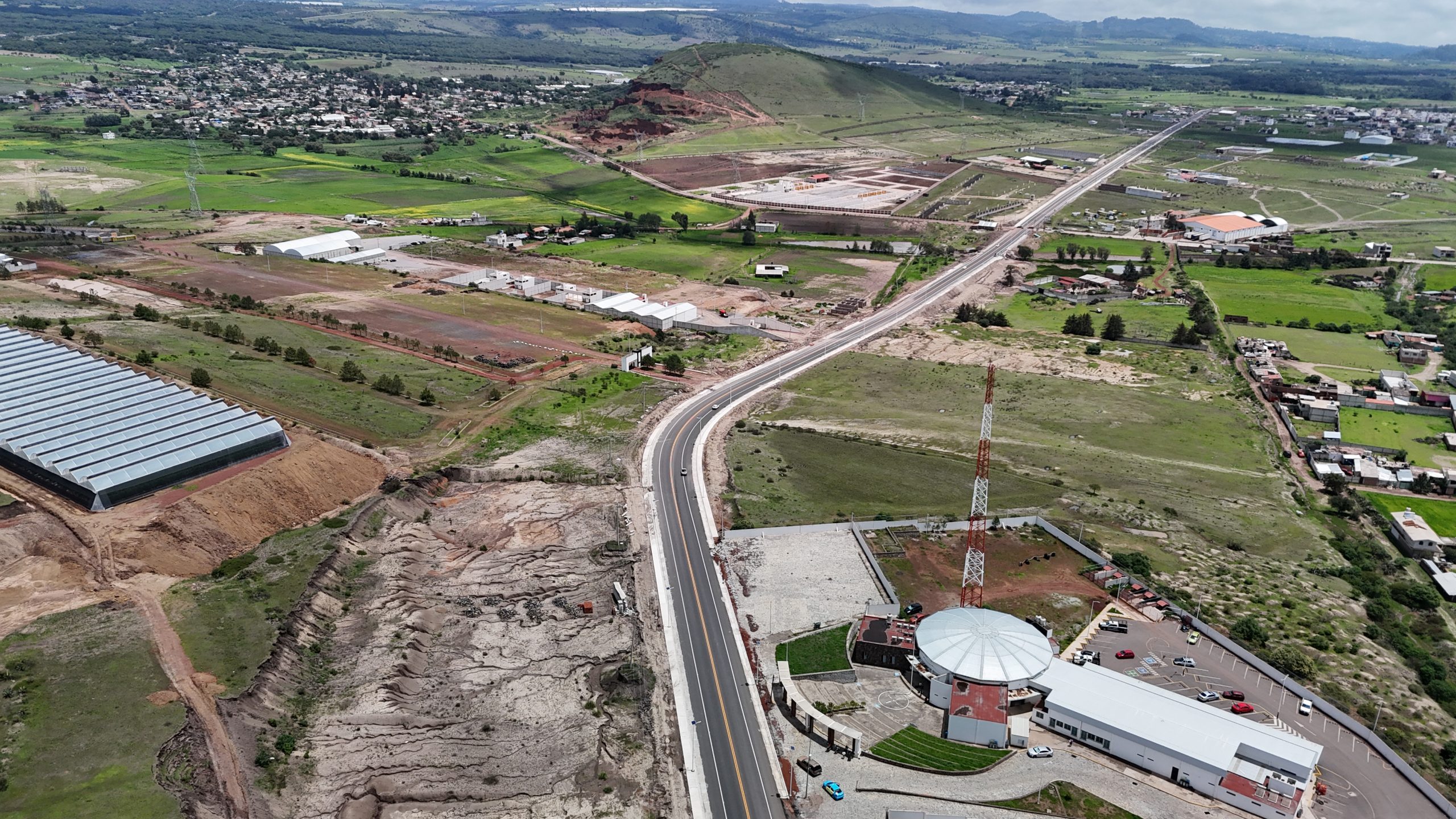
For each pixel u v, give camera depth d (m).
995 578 148.50
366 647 126.94
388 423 197.50
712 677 126.44
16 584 128.50
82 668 111.62
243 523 149.12
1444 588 150.50
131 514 143.62
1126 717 112.19
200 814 91.56
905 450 198.12
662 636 135.12
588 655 129.38
